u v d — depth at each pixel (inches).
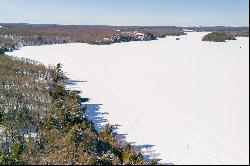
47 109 2827.3
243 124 2773.1
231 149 2474.2
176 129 2871.6
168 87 4183.1
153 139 2662.4
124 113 3270.2
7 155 1937.7
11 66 4379.9
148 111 3339.1
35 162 1830.7
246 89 3410.4
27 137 2241.6
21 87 3403.1
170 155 2385.6
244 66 4402.1
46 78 4119.1
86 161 1850.4
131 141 2613.2
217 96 3417.8
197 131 2815.0
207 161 2308.1
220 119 2923.2
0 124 2439.7
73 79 4687.5
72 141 2060.8
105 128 2618.1
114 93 3993.6
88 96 3841.0
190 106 3383.4
